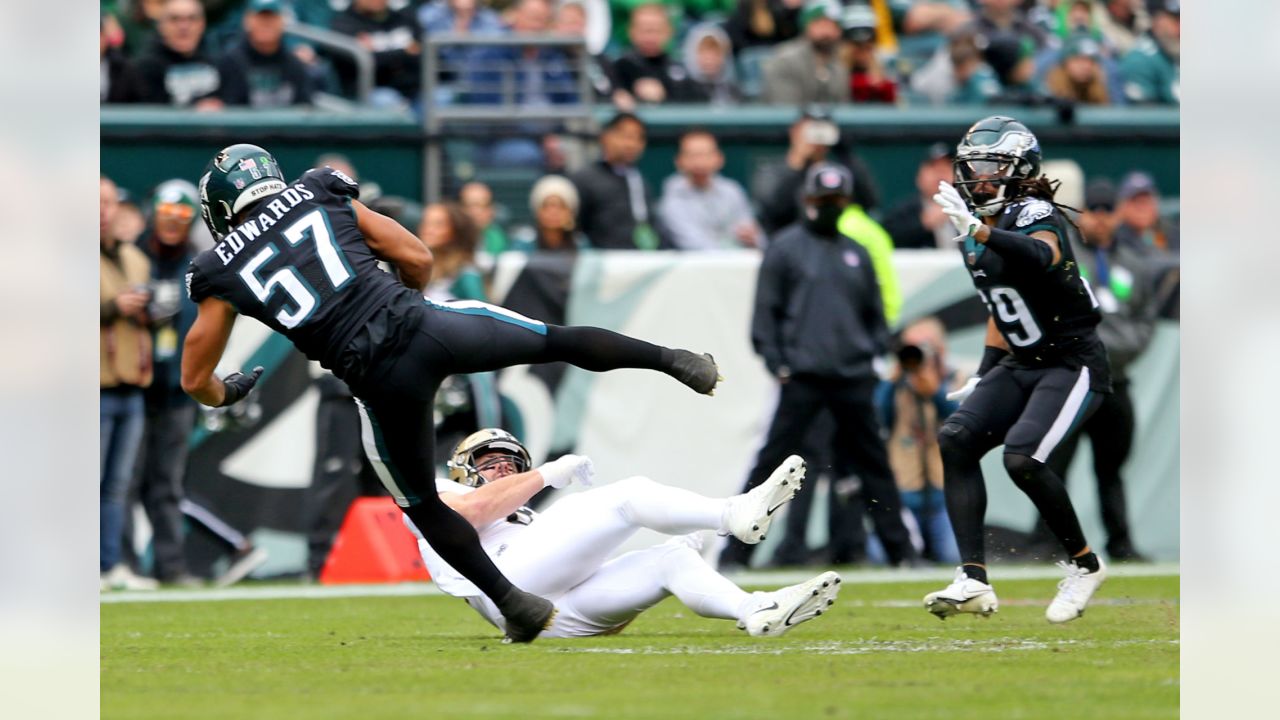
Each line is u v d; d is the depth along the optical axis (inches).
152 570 1295.5
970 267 840.9
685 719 489.1
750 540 693.3
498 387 1359.5
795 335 1310.3
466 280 1336.1
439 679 602.9
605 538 721.0
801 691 556.1
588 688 568.4
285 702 545.3
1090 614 911.0
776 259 1311.5
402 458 666.2
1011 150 828.6
